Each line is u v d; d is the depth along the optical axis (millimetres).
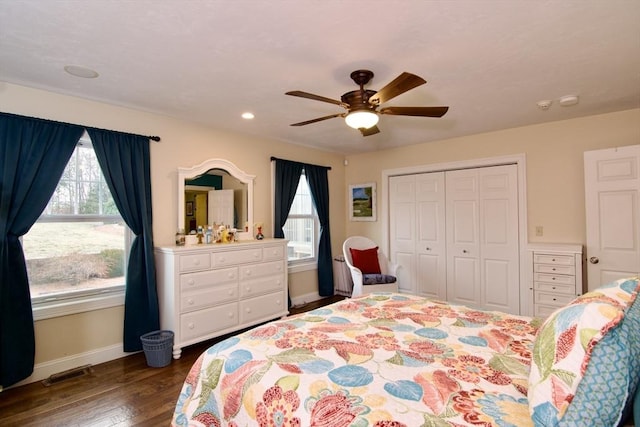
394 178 5191
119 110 3166
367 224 5492
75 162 2941
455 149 4543
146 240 3174
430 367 1353
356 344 1597
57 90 2768
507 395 1145
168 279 3121
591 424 868
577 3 1691
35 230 2732
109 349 3041
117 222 3164
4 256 2469
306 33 1953
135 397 2414
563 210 3781
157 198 3398
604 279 3324
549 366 992
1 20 1806
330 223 5457
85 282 2973
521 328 1807
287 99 3031
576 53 2221
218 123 3779
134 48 2121
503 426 968
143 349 3016
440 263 4719
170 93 2871
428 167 4781
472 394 1148
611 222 3291
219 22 1838
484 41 2059
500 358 1436
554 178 3830
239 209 4113
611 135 3492
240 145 4191
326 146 5059
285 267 4117
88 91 2807
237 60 2287
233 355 1531
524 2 1681
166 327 3166
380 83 2670
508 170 4168
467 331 1766
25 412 2227
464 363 1389
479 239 4395
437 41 2051
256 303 3738
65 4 1673
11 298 2498
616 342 906
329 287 5199
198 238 3600
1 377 2434
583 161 3617
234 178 4074
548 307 3631
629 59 2311
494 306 4277
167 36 1981
